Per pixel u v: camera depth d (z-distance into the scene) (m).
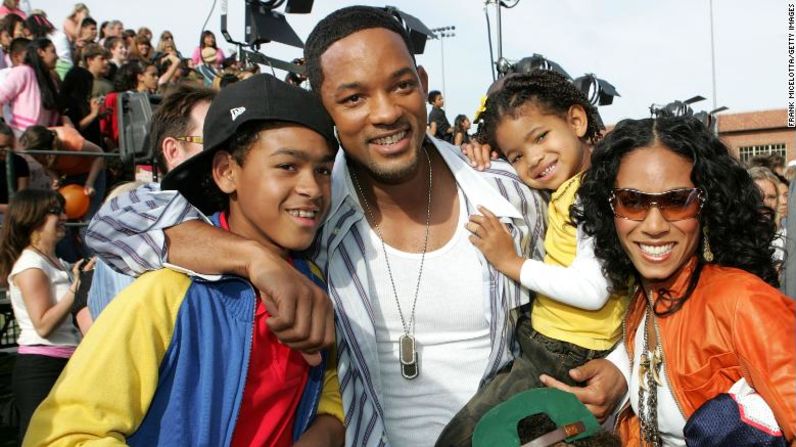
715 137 2.08
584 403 2.27
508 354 2.39
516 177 2.66
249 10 4.69
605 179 2.15
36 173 6.52
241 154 1.88
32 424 1.60
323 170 1.93
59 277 4.89
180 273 1.82
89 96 7.93
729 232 2.05
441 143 2.52
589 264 2.37
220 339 1.80
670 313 2.05
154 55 11.29
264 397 1.86
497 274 2.39
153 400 1.71
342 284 2.31
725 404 1.85
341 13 2.23
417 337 2.37
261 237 1.96
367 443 2.24
